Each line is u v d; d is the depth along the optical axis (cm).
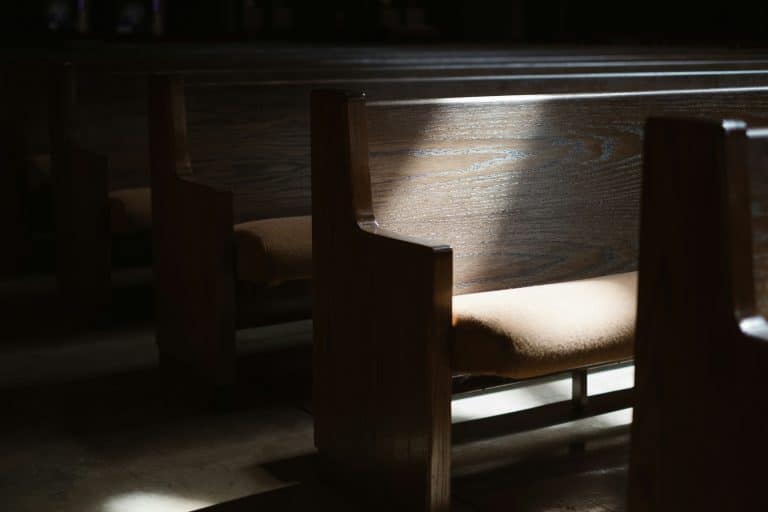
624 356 203
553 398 289
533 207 239
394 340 204
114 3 1373
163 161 295
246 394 294
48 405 282
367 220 213
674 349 149
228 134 305
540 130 238
